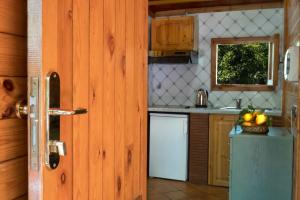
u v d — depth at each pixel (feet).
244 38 14.74
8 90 2.61
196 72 15.57
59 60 2.74
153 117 13.98
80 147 3.11
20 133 2.75
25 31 2.80
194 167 13.44
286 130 10.22
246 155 9.24
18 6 2.72
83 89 3.15
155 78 16.31
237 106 14.34
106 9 3.62
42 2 2.42
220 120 12.92
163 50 14.88
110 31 3.72
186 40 14.47
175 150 13.67
